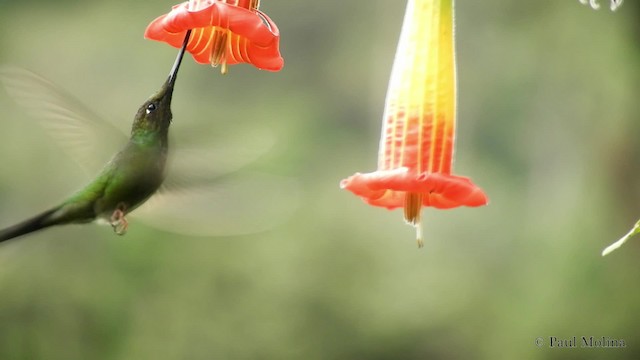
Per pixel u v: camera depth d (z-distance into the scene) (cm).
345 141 1978
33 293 1391
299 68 2078
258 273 1562
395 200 525
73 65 1678
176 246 1487
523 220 1798
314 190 1792
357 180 509
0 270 1374
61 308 1403
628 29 1460
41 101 532
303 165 1789
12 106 1444
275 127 1847
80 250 1430
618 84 1485
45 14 1661
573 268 1507
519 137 1848
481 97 1867
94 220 545
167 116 554
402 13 2116
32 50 1636
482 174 1873
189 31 501
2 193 1425
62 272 1410
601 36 1487
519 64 1761
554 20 1566
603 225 1509
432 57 518
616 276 1473
